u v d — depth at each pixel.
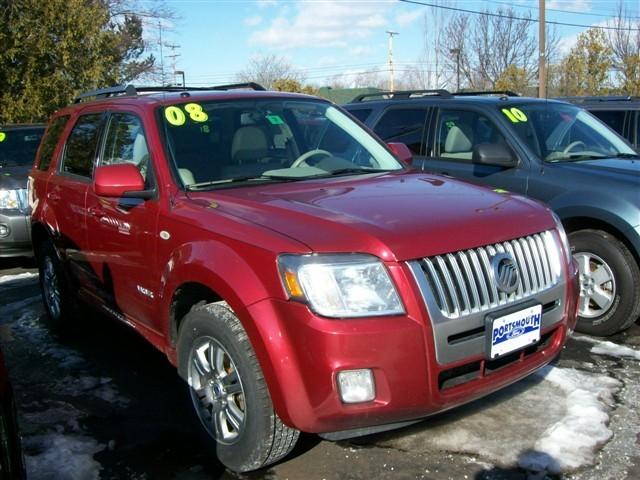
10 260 9.17
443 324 2.98
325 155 4.59
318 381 2.89
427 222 3.19
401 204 3.46
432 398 2.98
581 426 3.70
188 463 3.58
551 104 6.53
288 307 2.96
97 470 3.52
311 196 3.64
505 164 5.77
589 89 30.67
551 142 5.94
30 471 3.50
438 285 3.01
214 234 3.38
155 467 3.55
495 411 3.93
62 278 5.49
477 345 3.10
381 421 2.96
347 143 4.79
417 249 3.00
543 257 3.50
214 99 4.59
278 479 3.37
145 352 5.32
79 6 20.17
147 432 3.94
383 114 7.29
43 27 19.31
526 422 3.79
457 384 3.12
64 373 4.91
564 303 3.57
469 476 3.31
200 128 4.31
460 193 3.79
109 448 3.76
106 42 21.11
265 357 3.00
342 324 2.87
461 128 6.41
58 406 4.33
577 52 31.47
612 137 6.37
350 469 3.42
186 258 3.47
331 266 2.93
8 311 6.61
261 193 3.75
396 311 2.92
